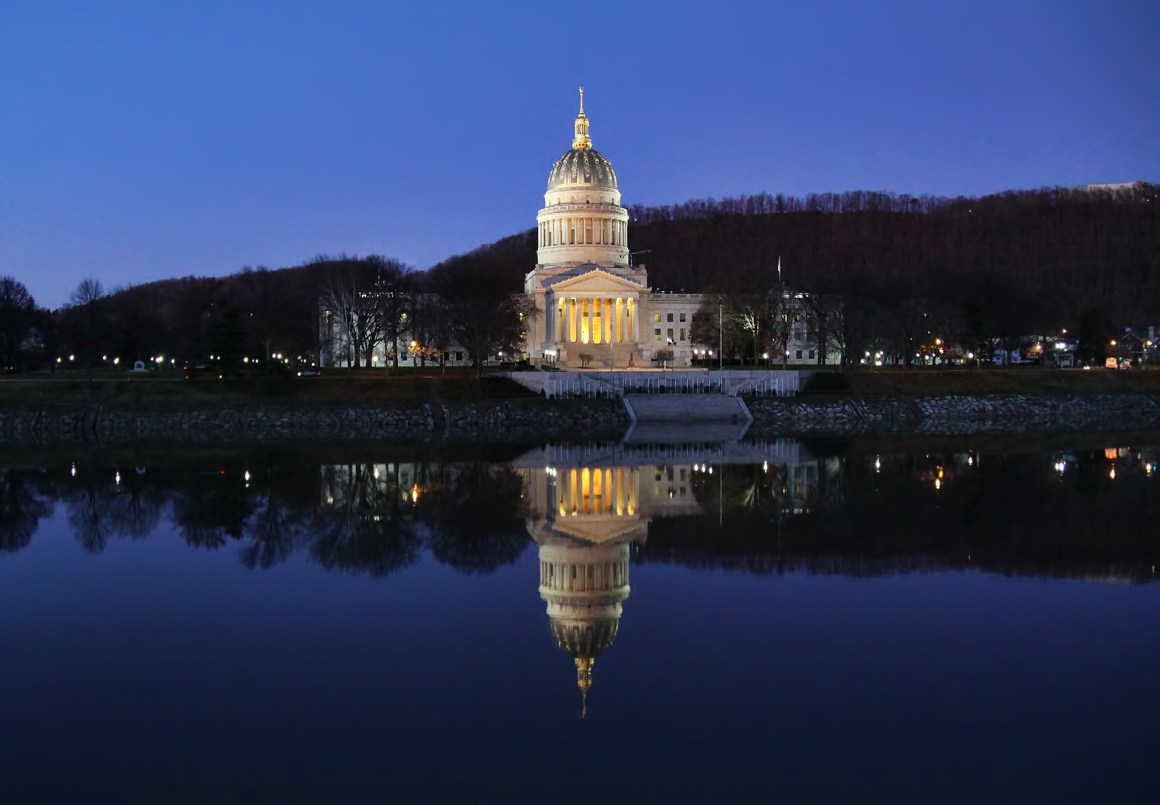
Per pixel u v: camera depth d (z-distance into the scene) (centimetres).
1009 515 7794
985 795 3300
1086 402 18988
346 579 5962
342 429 16625
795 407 17775
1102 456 11831
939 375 19575
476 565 6291
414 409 16975
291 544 6938
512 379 18388
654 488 9362
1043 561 6266
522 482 9881
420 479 10175
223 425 16650
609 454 12531
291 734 3778
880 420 17875
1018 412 18625
